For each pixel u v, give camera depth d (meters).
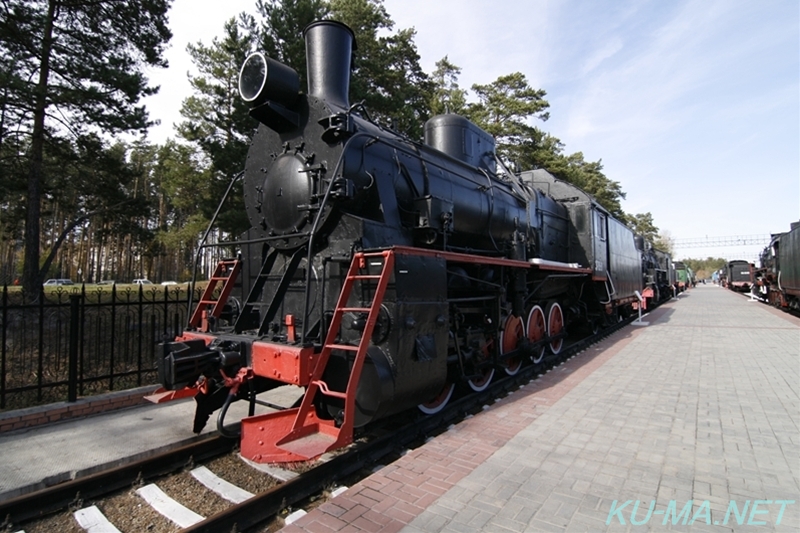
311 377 3.67
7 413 4.92
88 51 12.24
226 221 12.50
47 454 4.23
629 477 3.56
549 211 9.86
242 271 5.54
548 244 9.62
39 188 12.55
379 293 3.77
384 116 15.20
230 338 4.39
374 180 4.79
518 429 4.71
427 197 5.19
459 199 6.13
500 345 6.75
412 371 4.14
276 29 11.71
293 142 5.03
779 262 19.52
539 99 25.20
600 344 10.56
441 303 4.65
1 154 13.15
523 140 24.34
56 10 11.88
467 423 4.92
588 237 10.69
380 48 18.02
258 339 4.22
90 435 4.73
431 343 4.45
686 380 6.81
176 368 3.77
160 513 3.44
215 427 4.97
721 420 4.94
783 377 6.95
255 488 3.84
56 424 5.07
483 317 6.31
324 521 2.94
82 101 11.84
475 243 6.77
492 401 5.95
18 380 6.47
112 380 6.00
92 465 3.99
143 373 6.94
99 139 13.20
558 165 24.95
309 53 5.66
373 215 4.81
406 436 4.62
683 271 50.22
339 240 4.38
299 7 11.66
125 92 11.91
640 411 5.30
